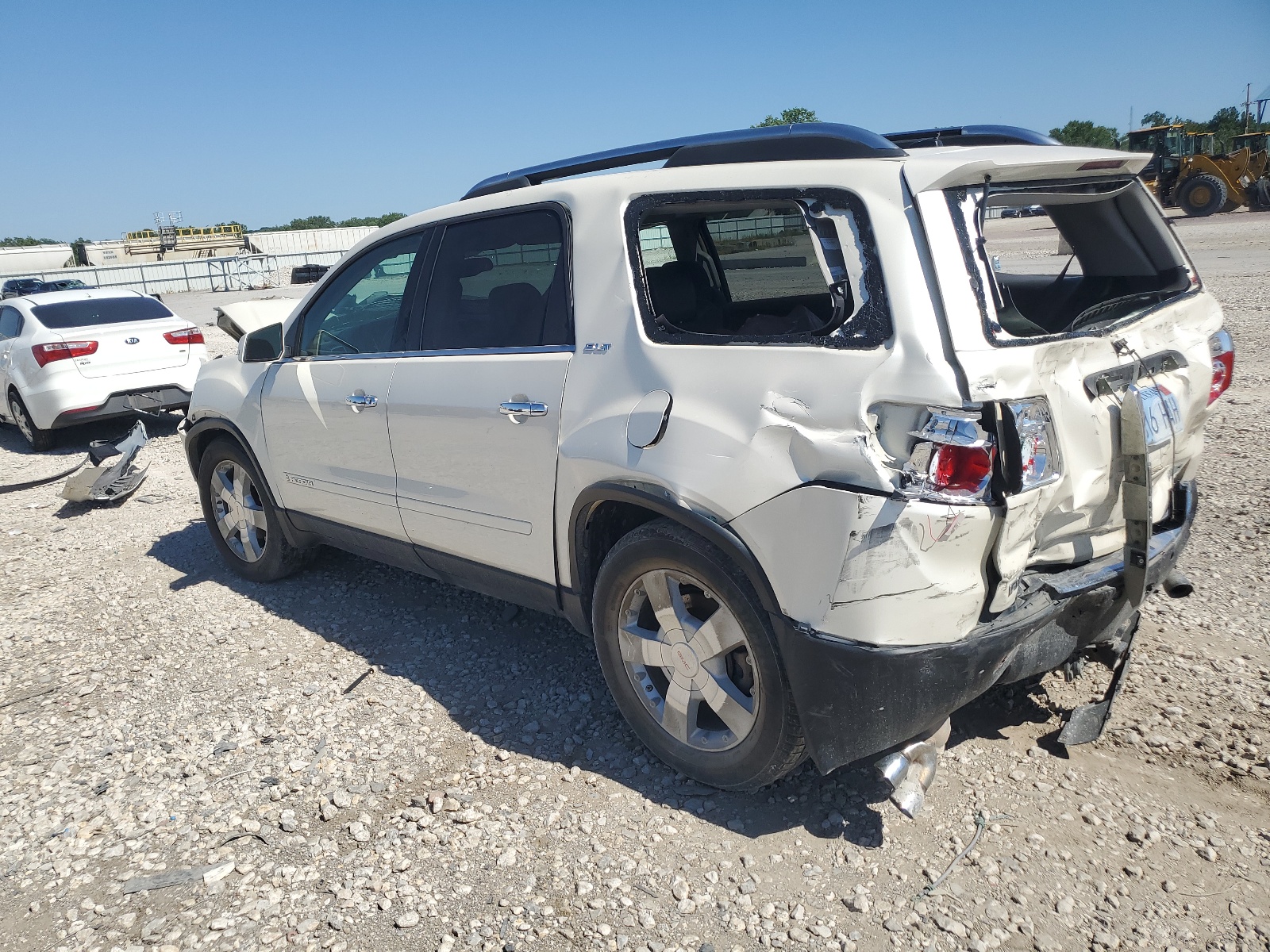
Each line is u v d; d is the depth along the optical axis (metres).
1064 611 2.65
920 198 2.36
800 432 2.42
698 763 2.94
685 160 2.92
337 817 2.98
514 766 3.20
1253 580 4.27
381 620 4.51
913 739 2.60
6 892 2.73
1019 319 2.50
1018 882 2.51
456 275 3.61
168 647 4.37
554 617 4.43
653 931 2.41
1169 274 3.20
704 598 2.94
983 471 2.23
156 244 72.56
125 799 3.16
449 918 2.50
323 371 4.18
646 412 2.79
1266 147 29.31
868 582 2.33
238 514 5.07
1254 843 2.61
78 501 7.01
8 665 4.30
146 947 2.46
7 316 9.88
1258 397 7.79
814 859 2.64
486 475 3.39
